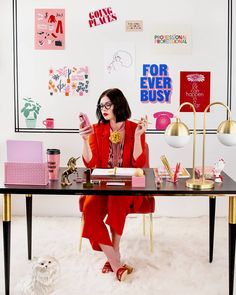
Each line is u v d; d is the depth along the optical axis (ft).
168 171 9.84
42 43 14.17
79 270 10.58
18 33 14.17
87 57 14.20
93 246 10.45
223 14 14.05
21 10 14.11
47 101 14.34
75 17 14.10
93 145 10.96
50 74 14.26
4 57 14.25
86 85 14.29
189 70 14.19
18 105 14.37
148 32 14.11
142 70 14.21
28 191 8.83
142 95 14.29
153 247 12.05
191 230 13.44
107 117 10.77
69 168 9.20
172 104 14.29
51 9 14.10
